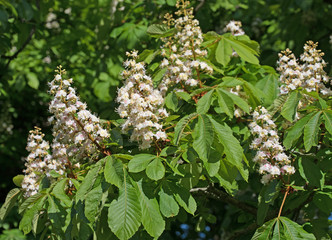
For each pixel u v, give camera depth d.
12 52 7.18
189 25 3.29
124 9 6.07
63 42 7.09
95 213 2.40
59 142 3.05
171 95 2.94
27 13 5.13
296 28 6.65
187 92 3.15
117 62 6.64
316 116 2.71
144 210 2.39
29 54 7.38
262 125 2.84
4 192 8.88
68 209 2.72
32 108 9.01
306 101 3.08
